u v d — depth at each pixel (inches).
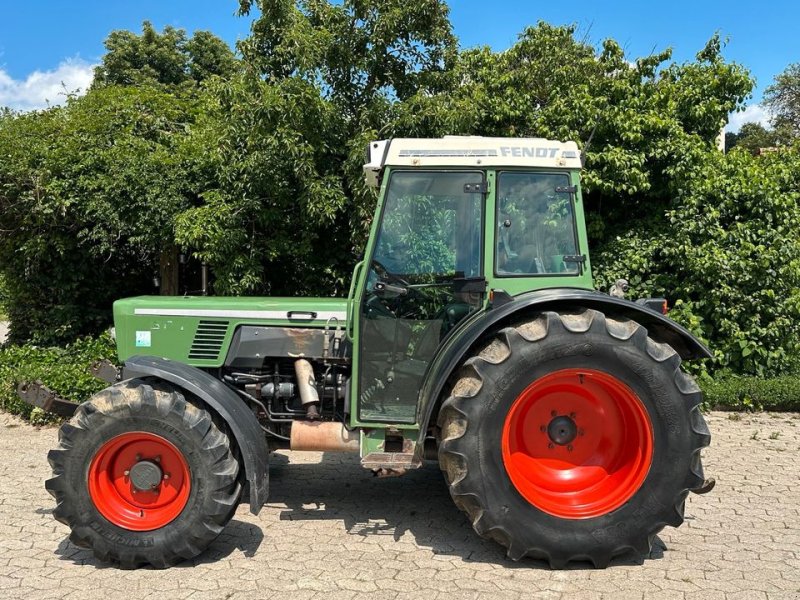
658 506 141.7
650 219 341.4
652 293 326.6
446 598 130.0
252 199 337.1
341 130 343.0
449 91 364.5
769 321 310.3
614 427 151.9
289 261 370.6
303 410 175.3
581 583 136.3
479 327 142.9
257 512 145.2
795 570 141.6
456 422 140.9
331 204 323.0
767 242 308.2
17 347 348.5
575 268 158.9
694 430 142.9
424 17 344.8
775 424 267.9
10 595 132.2
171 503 147.3
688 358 164.4
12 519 172.6
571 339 140.3
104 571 143.6
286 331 173.2
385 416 157.9
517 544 140.6
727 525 166.6
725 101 351.9
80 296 404.5
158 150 365.7
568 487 149.3
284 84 314.0
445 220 157.6
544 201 159.0
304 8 361.4
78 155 358.3
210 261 337.7
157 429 143.8
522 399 142.1
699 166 325.7
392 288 157.2
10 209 363.9
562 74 368.8
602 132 339.0
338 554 151.0
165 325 176.6
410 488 196.5
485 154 156.1
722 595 130.8
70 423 144.9
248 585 136.3
